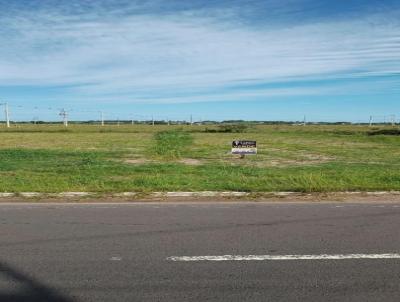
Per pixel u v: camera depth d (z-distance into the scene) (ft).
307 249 21.76
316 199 36.47
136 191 39.34
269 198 36.96
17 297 16.06
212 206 33.37
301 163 67.87
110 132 227.61
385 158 77.46
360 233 24.93
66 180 45.68
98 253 21.21
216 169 57.06
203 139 151.23
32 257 20.61
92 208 32.55
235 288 16.80
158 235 24.56
